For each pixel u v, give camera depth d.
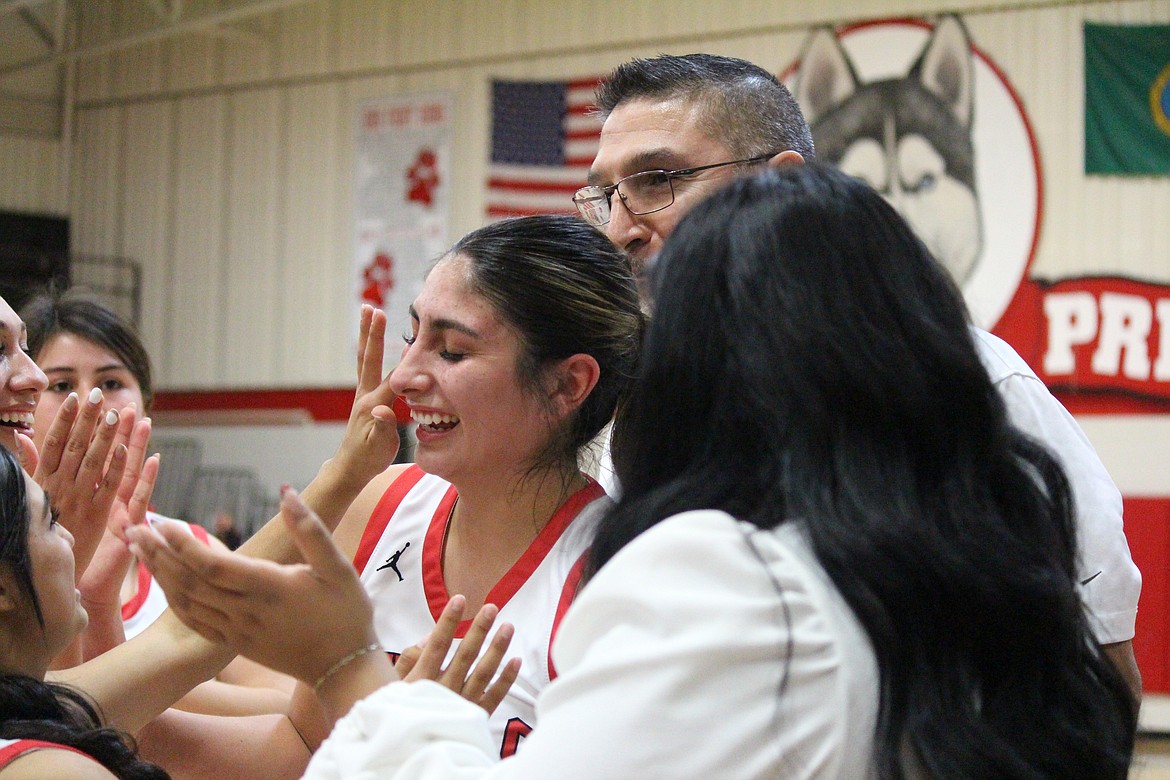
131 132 11.31
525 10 9.93
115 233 11.28
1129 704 1.16
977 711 1.04
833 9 8.88
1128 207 8.23
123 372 2.74
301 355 10.55
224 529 8.34
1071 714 1.06
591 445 1.77
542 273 1.62
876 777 1.00
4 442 1.99
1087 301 8.23
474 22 10.08
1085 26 8.34
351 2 10.54
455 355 1.62
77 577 1.71
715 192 1.21
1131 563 1.66
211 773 1.75
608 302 1.67
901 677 1.00
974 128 8.48
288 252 10.66
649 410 1.17
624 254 1.75
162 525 1.11
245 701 2.09
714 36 9.27
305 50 10.68
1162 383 8.08
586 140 9.73
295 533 1.13
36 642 1.40
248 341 10.76
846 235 1.12
